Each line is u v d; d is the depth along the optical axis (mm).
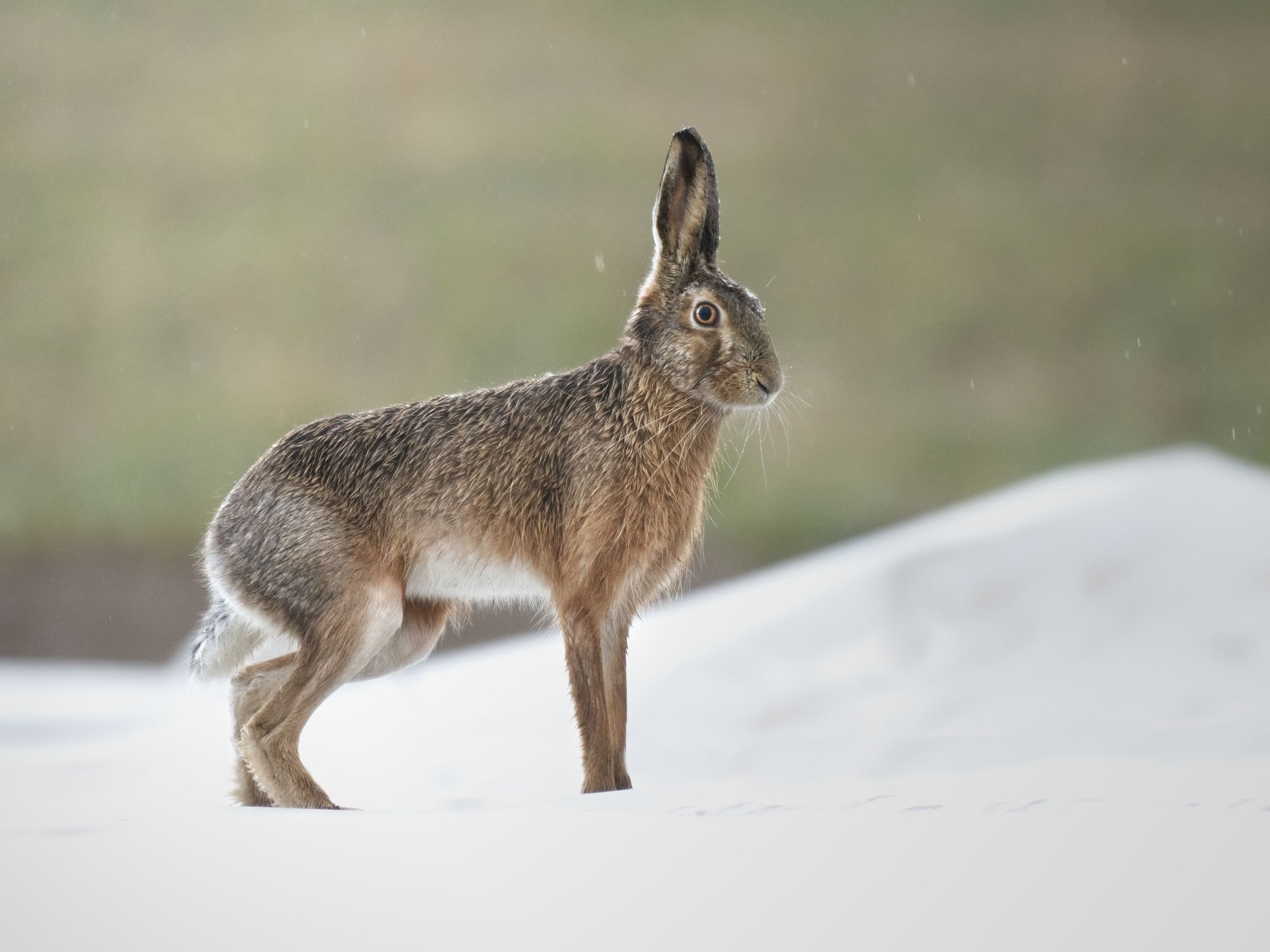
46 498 49500
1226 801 9273
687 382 12633
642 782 13812
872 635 19031
